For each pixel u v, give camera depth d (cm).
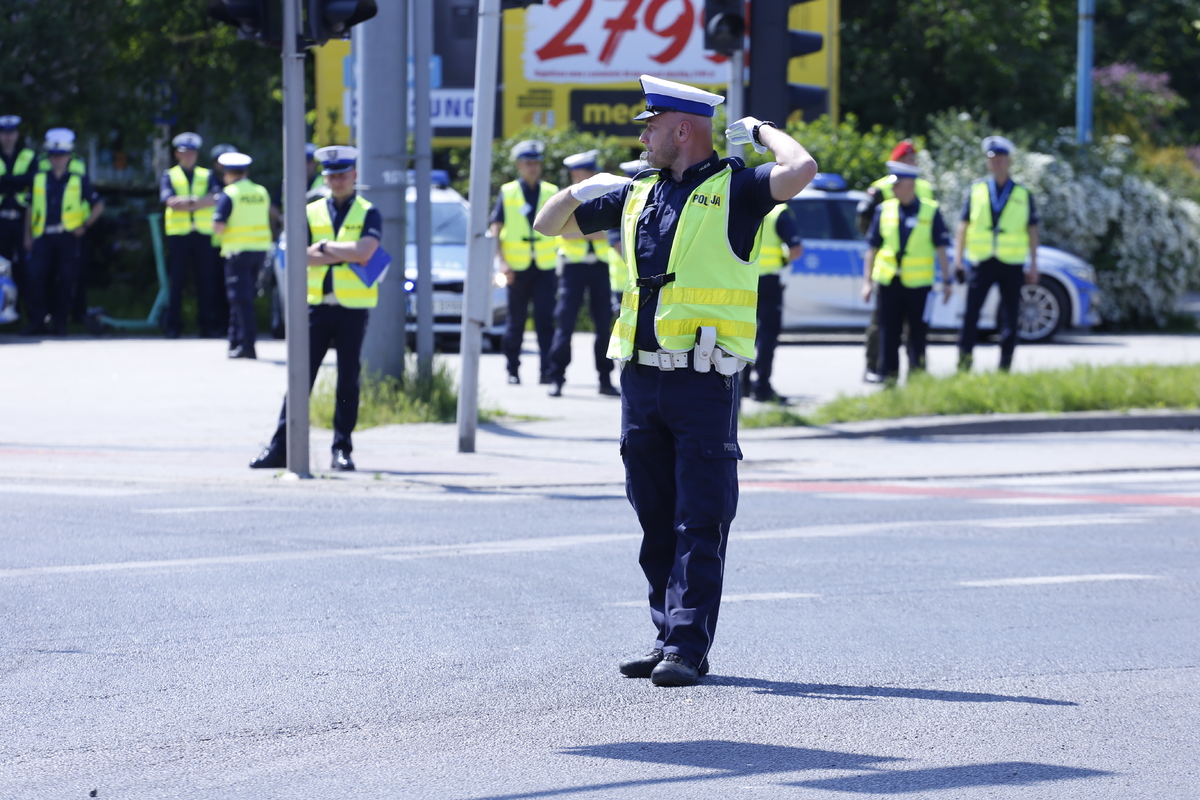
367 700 1745
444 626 2084
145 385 4956
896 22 12169
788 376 5406
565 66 8488
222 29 10044
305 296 3275
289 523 2819
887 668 1897
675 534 1897
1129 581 2394
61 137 6688
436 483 3272
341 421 3419
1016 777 1492
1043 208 7475
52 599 2217
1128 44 14450
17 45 7794
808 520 2906
